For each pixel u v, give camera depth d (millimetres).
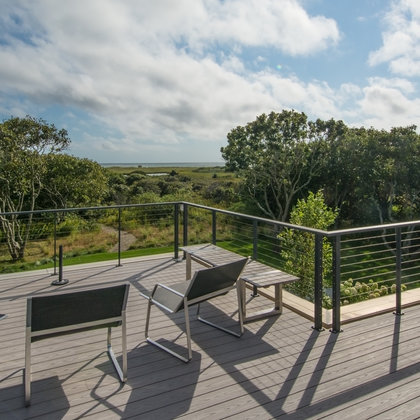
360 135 21812
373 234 20531
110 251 11039
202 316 3533
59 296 2150
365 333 3109
